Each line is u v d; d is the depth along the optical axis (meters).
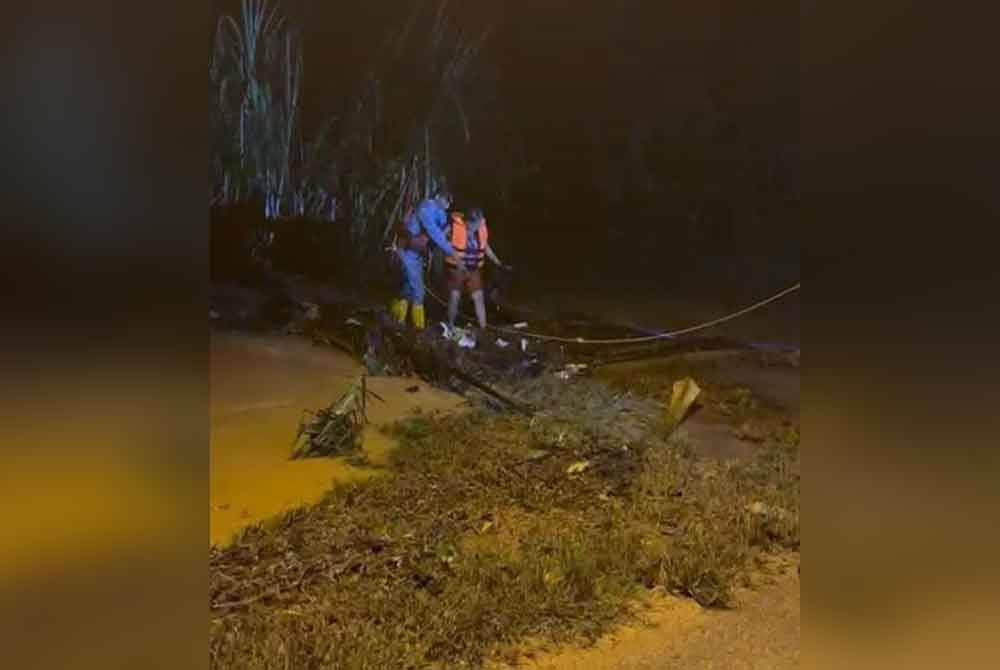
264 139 8.99
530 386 9.74
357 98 9.44
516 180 10.00
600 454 9.20
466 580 7.67
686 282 9.95
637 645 7.13
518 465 8.96
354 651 6.84
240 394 8.33
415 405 9.15
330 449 8.48
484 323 9.83
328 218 9.23
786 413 9.45
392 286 9.42
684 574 7.99
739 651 6.92
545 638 7.28
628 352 9.98
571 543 8.17
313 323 8.92
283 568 7.38
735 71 9.70
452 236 9.63
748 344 9.73
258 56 9.01
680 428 9.50
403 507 8.28
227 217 8.68
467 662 6.99
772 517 8.63
